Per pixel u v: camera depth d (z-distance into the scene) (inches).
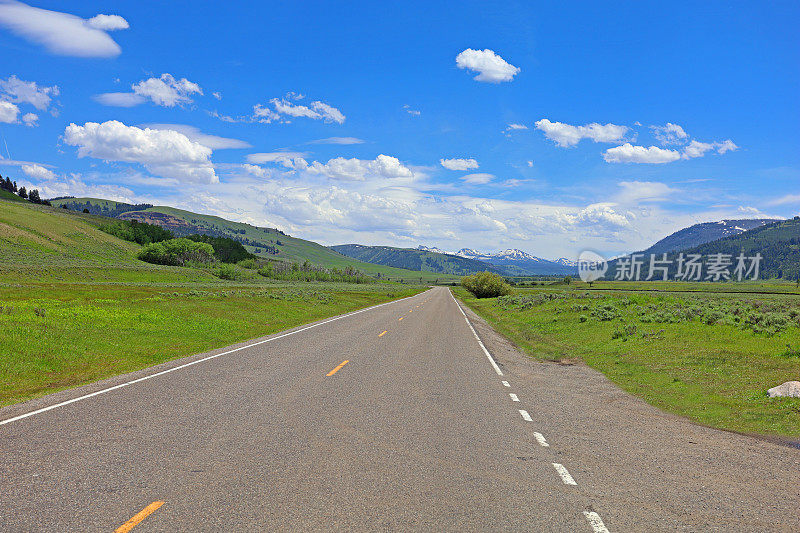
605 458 251.6
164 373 443.2
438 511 179.6
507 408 355.3
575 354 710.5
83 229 6063.0
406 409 335.6
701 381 481.7
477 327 1089.4
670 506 193.8
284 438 259.9
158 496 183.3
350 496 189.5
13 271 3070.9
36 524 159.8
